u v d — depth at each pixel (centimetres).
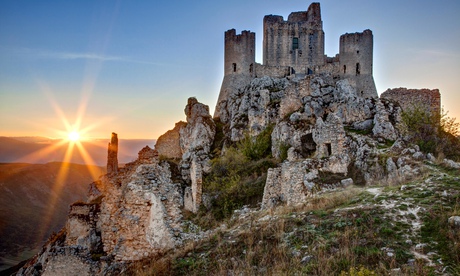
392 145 3447
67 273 2039
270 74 6731
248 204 2878
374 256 1409
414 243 1467
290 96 5059
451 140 3503
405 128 3772
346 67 6550
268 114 5141
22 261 4019
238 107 5806
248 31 6756
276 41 6919
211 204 2836
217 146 5394
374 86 6512
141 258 1869
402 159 2877
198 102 6159
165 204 1964
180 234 1944
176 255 1714
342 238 1547
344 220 1688
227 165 4253
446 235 1452
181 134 5844
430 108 4612
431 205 1709
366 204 1830
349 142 3631
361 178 2781
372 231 1565
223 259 1587
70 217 2822
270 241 1648
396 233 1541
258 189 3028
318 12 7050
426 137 3391
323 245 1523
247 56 6712
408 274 1273
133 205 1942
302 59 6906
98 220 2720
